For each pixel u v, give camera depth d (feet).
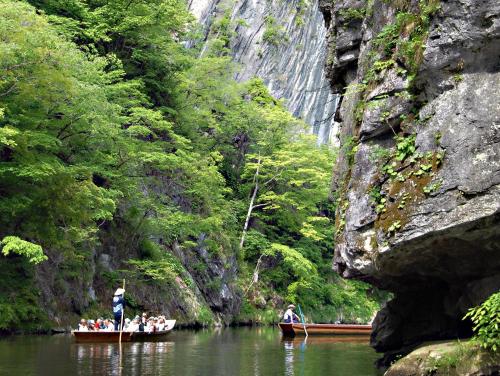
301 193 134.51
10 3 57.52
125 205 88.63
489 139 28.86
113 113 72.74
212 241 105.29
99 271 80.33
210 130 133.69
